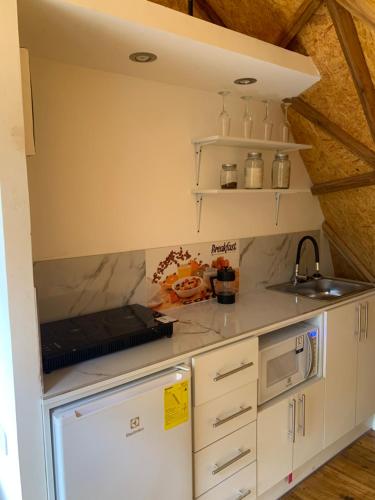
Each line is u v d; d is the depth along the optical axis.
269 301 2.46
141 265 2.16
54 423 1.30
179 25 1.60
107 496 1.41
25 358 1.28
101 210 1.99
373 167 2.46
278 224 2.91
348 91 2.21
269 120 2.73
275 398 2.11
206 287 2.49
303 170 3.00
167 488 1.59
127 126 2.05
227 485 1.86
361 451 2.64
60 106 1.83
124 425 1.43
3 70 1.18
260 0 2.08
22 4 1.32
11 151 1.22
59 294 1.88
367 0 1.72
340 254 3.27
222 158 2.49
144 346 1.72
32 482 1.32
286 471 2.17
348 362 2.54
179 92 2.24
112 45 1.66
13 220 1.24
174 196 2.28
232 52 1.78
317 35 2.07
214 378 1.75
